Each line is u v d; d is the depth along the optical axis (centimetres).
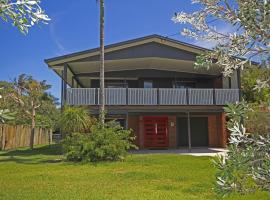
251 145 239
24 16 252
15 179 930
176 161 1335
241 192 238
